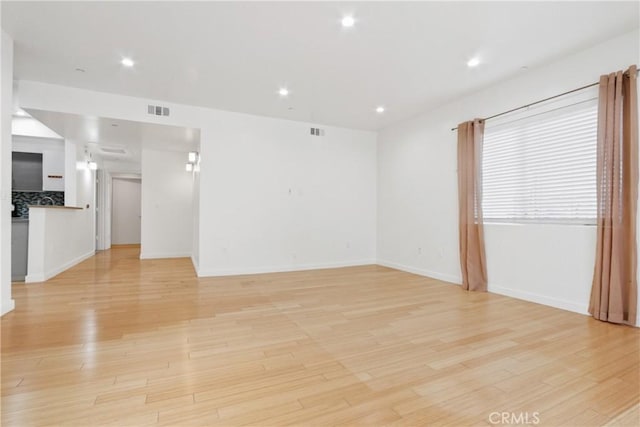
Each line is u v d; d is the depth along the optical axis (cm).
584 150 314
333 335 257
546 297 342
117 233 931
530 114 357
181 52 315
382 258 612
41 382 179
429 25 269
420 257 518
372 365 205
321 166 579
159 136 527
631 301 274
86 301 345
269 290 406
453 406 161
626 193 278
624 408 159
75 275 484
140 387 176
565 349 229
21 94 378
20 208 614
